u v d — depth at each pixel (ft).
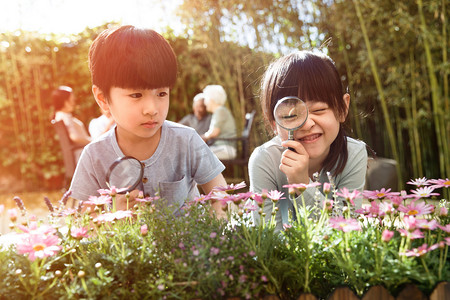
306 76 4.17
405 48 15.78
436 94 15.11
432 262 2.82
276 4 16.72
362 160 4.77
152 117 4.09
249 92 18.08
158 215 3.38
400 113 17.54
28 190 22.65
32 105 22.67
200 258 2.83
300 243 3.01
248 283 2.83
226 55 18.48
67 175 15.60
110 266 2.96
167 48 4.17
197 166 4.96
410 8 15.52
